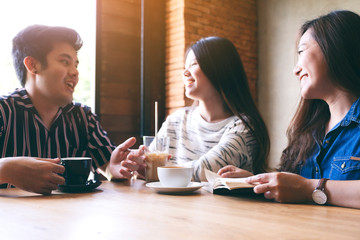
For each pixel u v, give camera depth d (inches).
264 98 169.2
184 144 69.9
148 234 23.6
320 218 29.3
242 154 59.9
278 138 162.2
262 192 38.5
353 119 45.7
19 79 65.3
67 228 25.2
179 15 145.2
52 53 61.0
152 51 147.9
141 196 41.4
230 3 161.3
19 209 32.4
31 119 62.7
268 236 23.3
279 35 165.2
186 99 142.0
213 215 30.2
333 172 46.6
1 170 40.4
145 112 143.0
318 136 51.5
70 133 67.7
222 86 66.1
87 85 138.9
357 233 24.3
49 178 40.8
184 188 42.6
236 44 163.2
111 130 138.3
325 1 149.5
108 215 29.9
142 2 143.3
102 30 136.8
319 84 48.7
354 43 46.9
